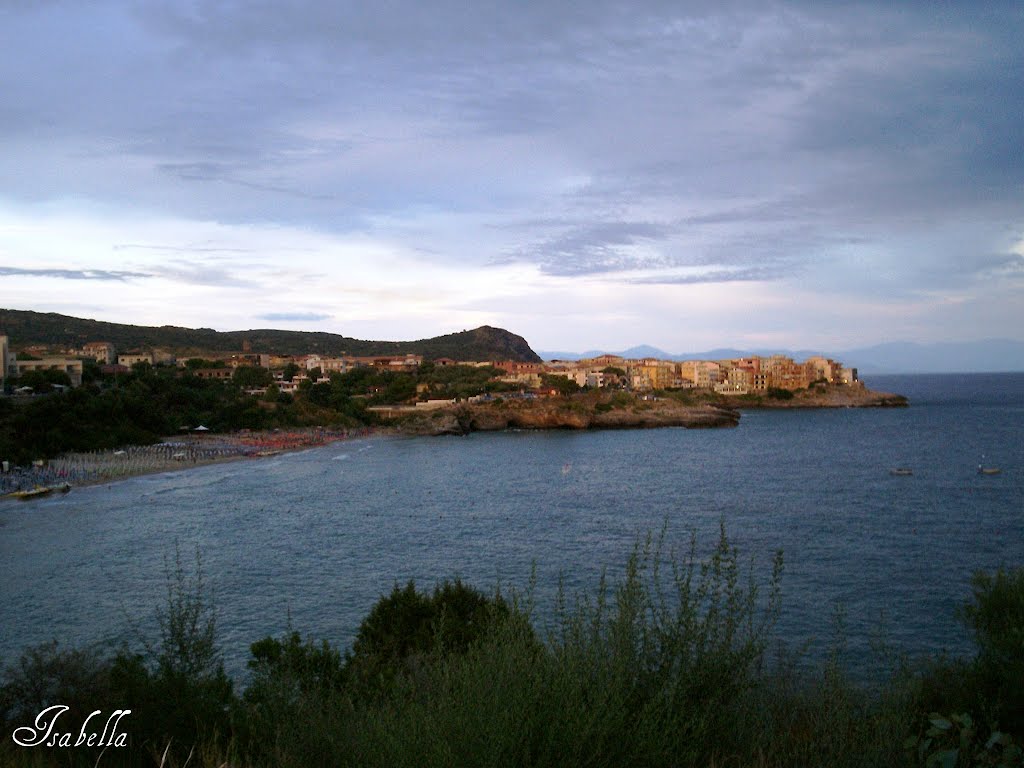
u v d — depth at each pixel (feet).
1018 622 34.73
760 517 176.65
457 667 23.44
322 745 22.84
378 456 345.51
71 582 119.44
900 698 24.64
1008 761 20.44
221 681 30.96
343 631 94.73
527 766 17.12
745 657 23.49
